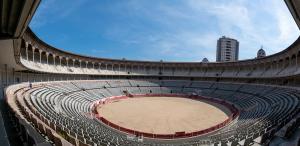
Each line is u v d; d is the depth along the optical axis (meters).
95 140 21.12
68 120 27.08
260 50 115.19
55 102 39.62
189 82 85.06
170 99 71.44
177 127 38.44
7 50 29.83
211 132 33.75
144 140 30.50
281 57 54.47
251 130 24.70
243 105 53.16
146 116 46.41
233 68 77.00
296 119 23.23
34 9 16.55
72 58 68.94
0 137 11.28
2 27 20.91
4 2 15.04
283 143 17.70
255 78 64.69
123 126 38.56
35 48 49.81
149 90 81.12
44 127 13.78
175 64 90.62
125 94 75.12
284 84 55.12
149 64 90.94
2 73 40.28
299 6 12.21
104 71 81.50
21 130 11.42
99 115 46.47
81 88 63.12
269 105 41.25
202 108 56.06
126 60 87.50
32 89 39.47
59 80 62.78
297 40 42.44
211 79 82.12
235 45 193.88
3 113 17.03
